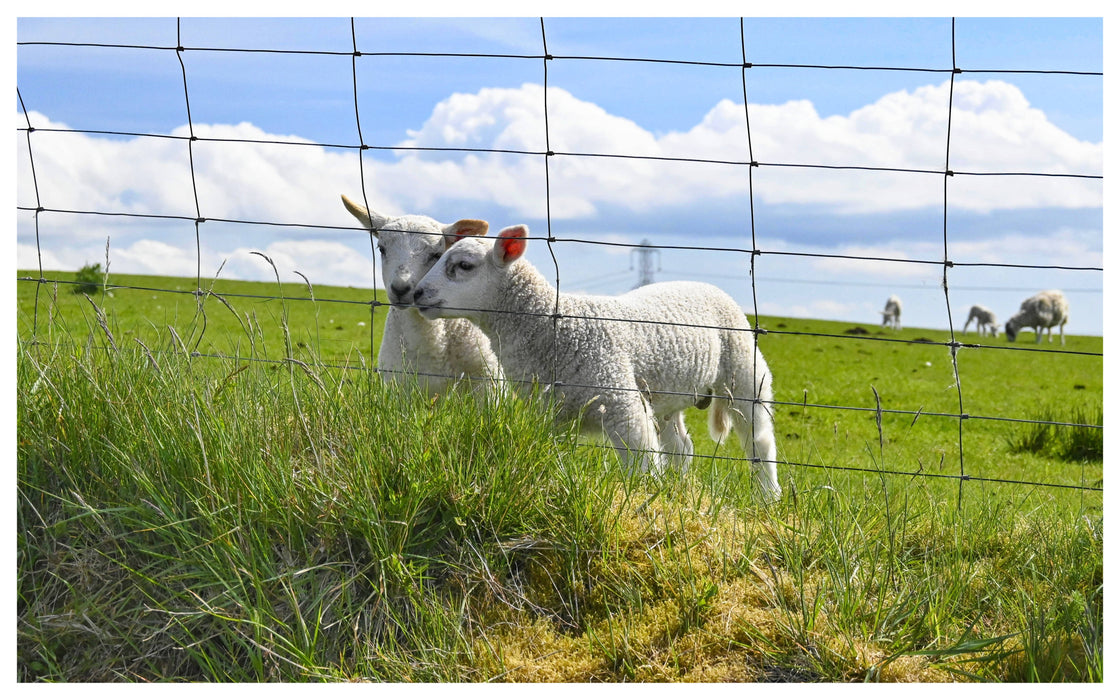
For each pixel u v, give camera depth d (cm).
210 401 311
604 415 412
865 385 1579
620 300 457
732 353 511
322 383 312
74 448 303
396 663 260
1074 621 284
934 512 360
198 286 336
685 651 266
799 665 262
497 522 299
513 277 427
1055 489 520
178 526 273
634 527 307
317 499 289
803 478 365
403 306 480
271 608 266
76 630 266
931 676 257
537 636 274
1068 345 3525
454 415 323
